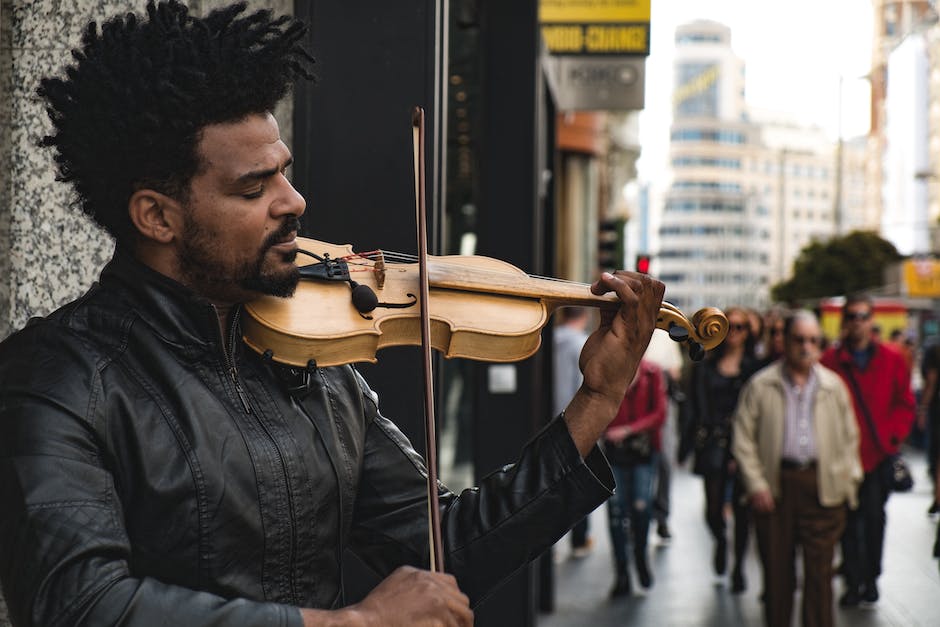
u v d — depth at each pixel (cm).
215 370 153
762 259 15712
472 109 671
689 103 18138
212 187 149
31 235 238
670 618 711
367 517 180
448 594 142
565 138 1805
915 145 7175
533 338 196
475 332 190
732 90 18188
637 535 799
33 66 238
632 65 916
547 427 176
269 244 153
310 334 164
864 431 733
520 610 499
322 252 194
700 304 15162
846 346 752
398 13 309
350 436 169
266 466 151
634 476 791
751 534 1045
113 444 141
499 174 592
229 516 146
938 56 6925
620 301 178
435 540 159
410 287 191
